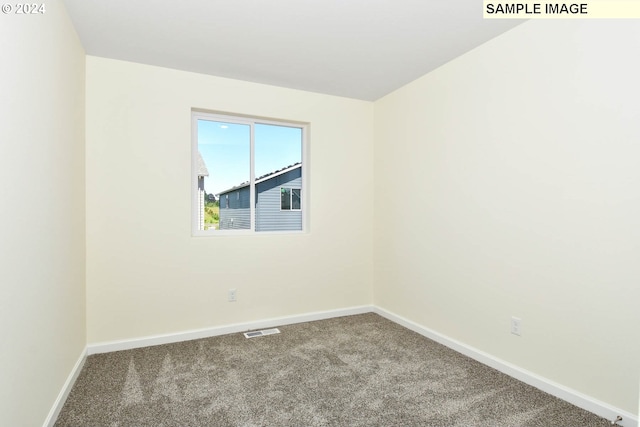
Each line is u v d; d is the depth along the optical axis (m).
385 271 3.39
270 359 2.39
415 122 2.97
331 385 2.03
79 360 2.18
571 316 1.81
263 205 3.25
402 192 3.14
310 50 2.41
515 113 2.09
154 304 2.66
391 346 2.64
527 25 2.02
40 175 1.50
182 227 2.75
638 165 1.54
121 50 2.40
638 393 1.55
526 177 2.03
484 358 2.31
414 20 2.02
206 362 2.34
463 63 2.47
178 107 2.73
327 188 3.37
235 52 2.43
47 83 1.59
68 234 1.95
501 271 2.20
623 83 1.59
